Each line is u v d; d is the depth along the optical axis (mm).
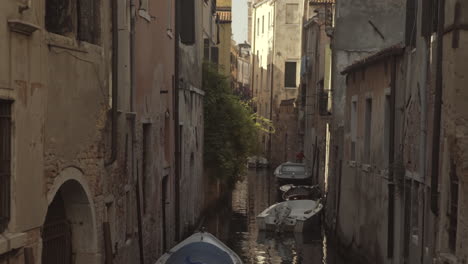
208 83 25781
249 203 30406
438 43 9336
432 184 9578
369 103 16969
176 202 17062
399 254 13312
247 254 19484
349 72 19203
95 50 9102
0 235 6691
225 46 40125
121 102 10969
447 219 9047
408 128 12852
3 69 6590
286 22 50438
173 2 16859
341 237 19594
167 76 16031
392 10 22719
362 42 22875
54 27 8664
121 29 11133
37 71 7301
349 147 19047
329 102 28891
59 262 8852
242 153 26688
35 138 7254
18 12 6863
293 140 45125
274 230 22719
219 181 27297
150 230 13742
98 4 9336
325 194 26109
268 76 53062
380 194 14859
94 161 9133
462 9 8594
